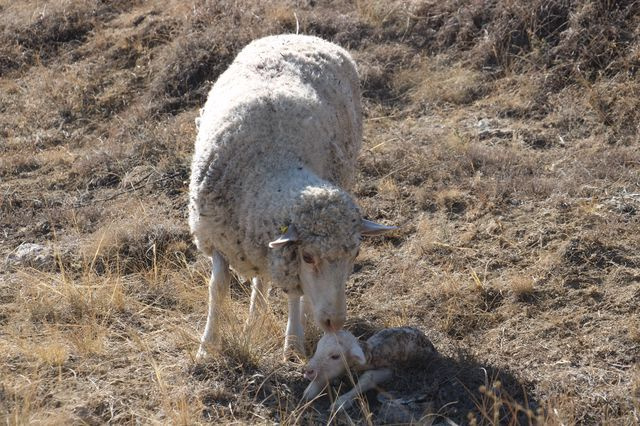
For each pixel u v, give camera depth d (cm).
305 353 618
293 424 540
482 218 790
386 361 573
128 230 796
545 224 763
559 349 620
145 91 1114
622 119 934
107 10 1298
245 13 1181
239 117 580
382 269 738
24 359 610
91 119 1085
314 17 1169
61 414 534
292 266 536
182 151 958
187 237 798
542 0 1070
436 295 691
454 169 873
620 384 577
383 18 1165
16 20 1282
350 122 696
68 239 812
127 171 942
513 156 889
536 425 529
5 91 1152
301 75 655
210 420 544
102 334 639
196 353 612
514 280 686
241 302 697
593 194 802
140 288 725
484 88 1034
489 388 564
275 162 568
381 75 1070
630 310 652
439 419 548
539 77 1016
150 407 559
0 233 835
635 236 730
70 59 1203
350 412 548
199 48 1122
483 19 1112
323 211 516
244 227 555
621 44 1010
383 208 830
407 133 973
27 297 702
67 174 950
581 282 688
